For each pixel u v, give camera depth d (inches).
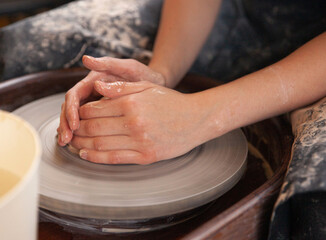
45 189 23.3
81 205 22.4
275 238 22.7
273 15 50.3
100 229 24.0
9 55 40.9
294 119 29.6
